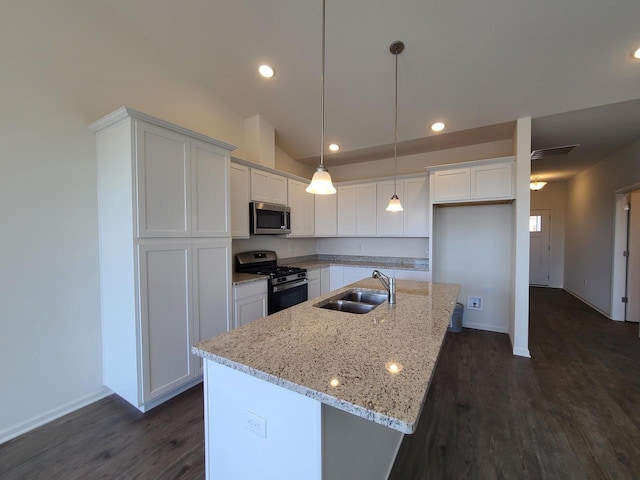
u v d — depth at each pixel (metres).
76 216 2.15
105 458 1.68
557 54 2.32
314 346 1.26
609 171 4.50
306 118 3.60
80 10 2.17
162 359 2.17
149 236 2.06
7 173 1.86
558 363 2.91
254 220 3.40
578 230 5.87
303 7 2.21
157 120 2.08
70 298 2.13
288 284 3.54
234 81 3.05
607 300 4.58
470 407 2.18
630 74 2.39
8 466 1.63
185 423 2.00
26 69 1.92
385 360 1.12
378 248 4.82
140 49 2.54
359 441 1.22
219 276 2.62
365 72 2.76
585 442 1.81
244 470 1.16
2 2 1.83
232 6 2.26
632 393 2.36
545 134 3.49
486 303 3.94
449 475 1.57
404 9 2.14
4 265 1.85
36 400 1.98
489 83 2.70
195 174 2.38
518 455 1.70
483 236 3.95
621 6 1.92
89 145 2.22
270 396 1.06
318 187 1.82
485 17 2.12
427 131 3.57
